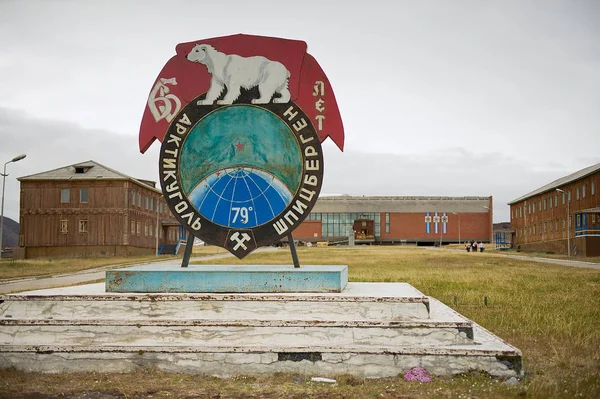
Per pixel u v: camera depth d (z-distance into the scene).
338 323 8.91
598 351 9.90
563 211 68.00
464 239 122.88
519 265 39.72
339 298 9.37
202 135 11.12
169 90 11.27
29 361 8.83
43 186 57.25
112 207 56.97
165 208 73.62
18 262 43.59
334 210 124.50
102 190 57.12
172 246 66.25
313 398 7.36
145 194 64.31
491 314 14.02
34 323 9.20
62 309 9.56
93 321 9.16
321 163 10.90
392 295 9.59
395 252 66.06
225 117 11.10
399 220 124.31
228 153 11.05
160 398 7.44
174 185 11.08
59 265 41.91
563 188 68.25
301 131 10.93
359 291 10.36
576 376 8.30
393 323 8.88
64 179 57.00
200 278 10.02
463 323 8.84
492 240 120.56
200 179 11.06
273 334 8.95
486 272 30.94
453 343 8.82
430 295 18.38
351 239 113.38
